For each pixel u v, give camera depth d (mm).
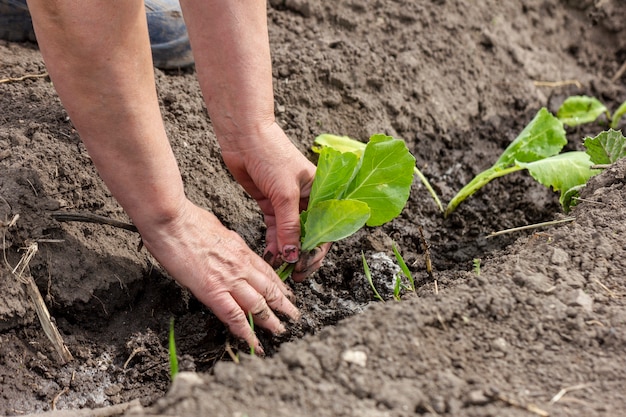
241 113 1444
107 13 1269
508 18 2098
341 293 1620
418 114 1883
